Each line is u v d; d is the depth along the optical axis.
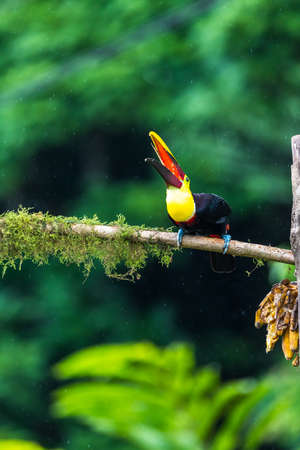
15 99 15.49
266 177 14.95
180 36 15.30
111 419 4.81
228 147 14.95
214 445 4.94
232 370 17.44
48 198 17.52
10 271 16.23
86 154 17.55
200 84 14.86
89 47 15.44
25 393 15.53
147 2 15.23
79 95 15.53
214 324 17.67
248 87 14.73
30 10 15.93
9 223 5.83
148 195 15.33
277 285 5.10
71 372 5.00
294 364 4.99
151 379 5.02
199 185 15.14
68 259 5.92
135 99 15.28
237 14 14.19
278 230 16.55
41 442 15.64
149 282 17.45
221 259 6.14
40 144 16.06
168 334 16.91
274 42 14.76
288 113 14.72
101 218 15.31
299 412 9.03
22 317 15.95
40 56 15.62
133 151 17.45
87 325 16.14
